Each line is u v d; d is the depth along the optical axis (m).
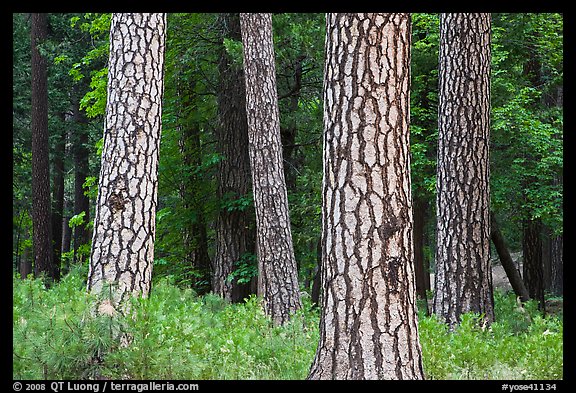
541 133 14.14
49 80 25.02
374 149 5.14
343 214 5.15
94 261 6.99
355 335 5.04
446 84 10.43
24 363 5.93
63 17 24.11
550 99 19.62
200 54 16.66
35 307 6.61
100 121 26.69
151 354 6.00
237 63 15.60
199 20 16.72
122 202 7.04
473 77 10.25
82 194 27.81
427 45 15.09
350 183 5.14
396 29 5.24
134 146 7.15
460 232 10.10
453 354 6.82
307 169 16.48
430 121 15.52
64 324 6.01
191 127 17.70
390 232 5.10
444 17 10.55
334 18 5.33
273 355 7.31
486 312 9.96
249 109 12.92
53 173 28.14
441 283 10.22
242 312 9.38
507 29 15.17
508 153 14.66
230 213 16.81
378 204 5.11
